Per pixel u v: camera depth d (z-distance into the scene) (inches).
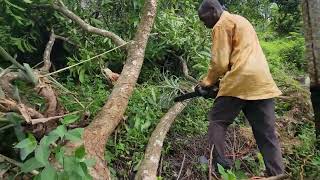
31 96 120.0
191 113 156.7
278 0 313.6
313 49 128.8
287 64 229.0
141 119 138.2
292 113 168.2
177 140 141.3
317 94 132.9
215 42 124.5
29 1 141.0
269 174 124.3
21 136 97.3
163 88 159.6
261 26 303.7
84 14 171.6
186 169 130.3
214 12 130.1
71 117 100.6
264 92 122.9
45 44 169.5
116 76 148.6
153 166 117.8
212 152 131.7
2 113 98.6
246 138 149.8
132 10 171.6
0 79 107.7
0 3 146.9
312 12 127.3
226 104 125.3
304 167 125.1
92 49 161.9
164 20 173.9
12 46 155.3
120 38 157.2
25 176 96.0
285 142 151.4
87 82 154.8
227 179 102.0
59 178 84.9
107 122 115.4
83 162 87.4
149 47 168.9
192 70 180.1
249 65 122.4
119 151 127.0
